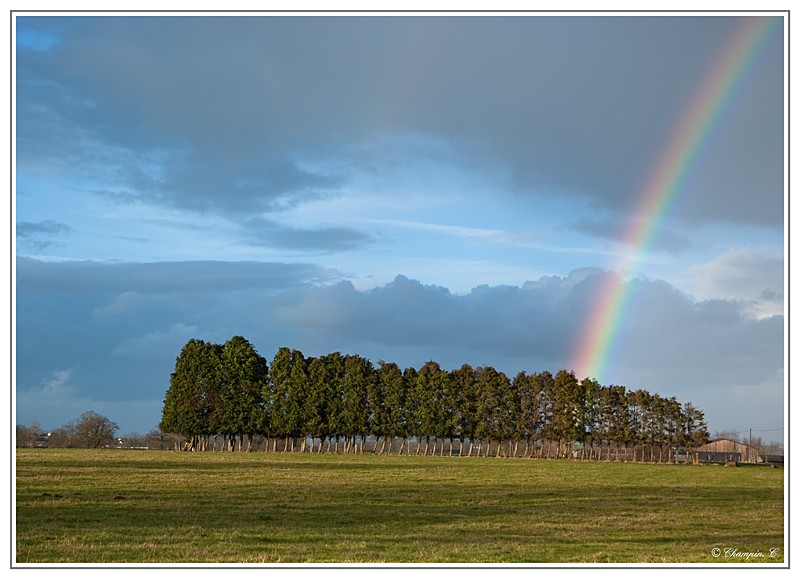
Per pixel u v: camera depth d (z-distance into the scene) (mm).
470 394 121250
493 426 121375
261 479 47500
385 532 25625
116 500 32812
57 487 37562
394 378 117812
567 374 124125
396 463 76500
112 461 62781
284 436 112125
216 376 107938
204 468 57188
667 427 125938
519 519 30438
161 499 33781
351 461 78312
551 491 45281
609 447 129000
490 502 37156
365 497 37562
